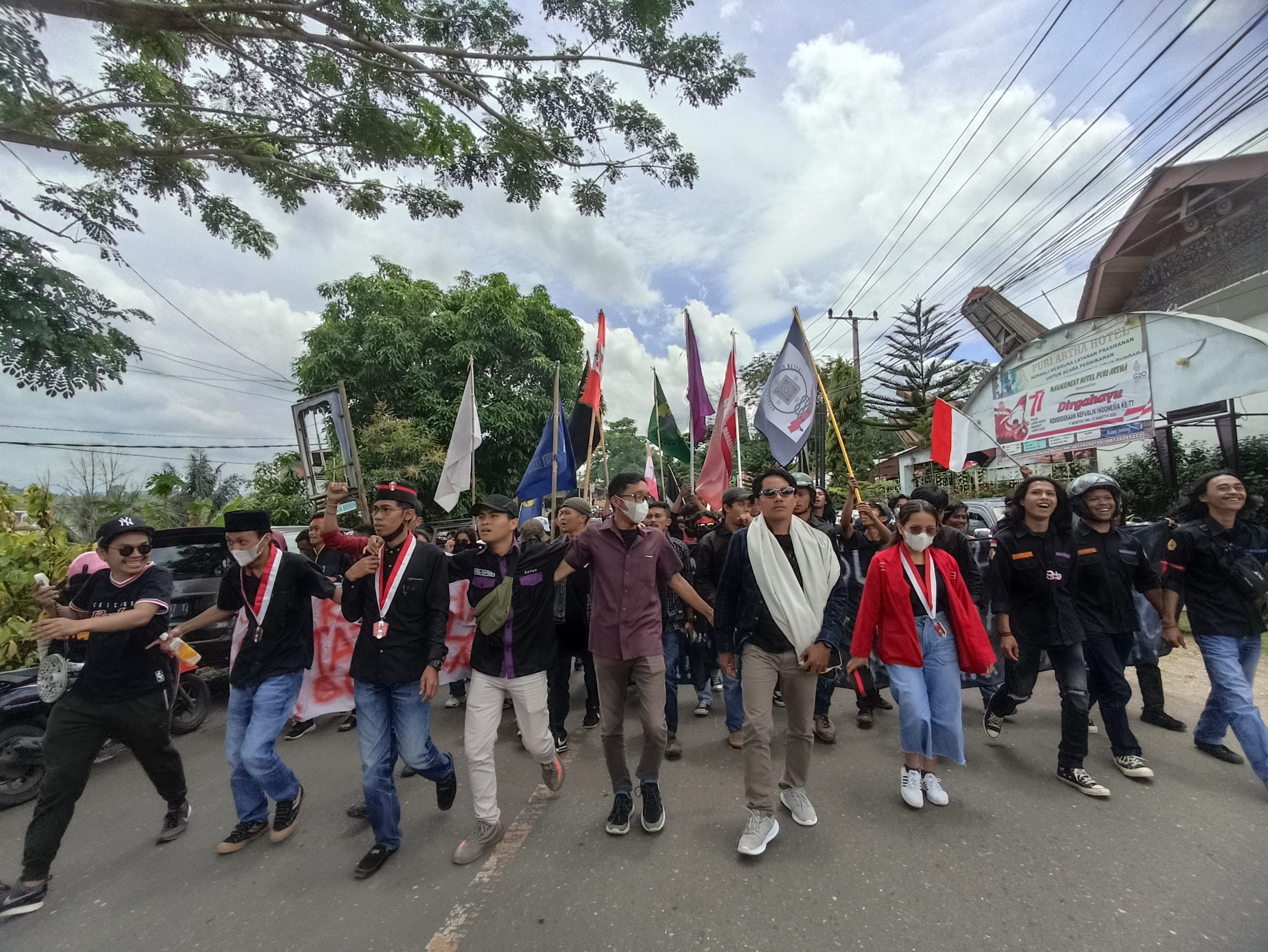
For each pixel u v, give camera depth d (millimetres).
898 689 3623
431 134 7301
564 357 18562
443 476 7812
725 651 3426
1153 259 14711
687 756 4504
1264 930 2420
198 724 5879
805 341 6746
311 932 2682
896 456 27312
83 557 3846
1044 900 2672
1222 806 3402
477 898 2873
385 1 5988
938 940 2445
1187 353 8922
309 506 13773
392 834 3246
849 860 3037
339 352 15453
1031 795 3658
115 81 6582
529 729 3533
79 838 3674
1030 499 3838
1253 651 3734
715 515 6188
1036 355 11914
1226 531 3762
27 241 5246
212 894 3014
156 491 11711
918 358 27875
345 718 5602
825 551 3320
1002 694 4465
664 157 7477
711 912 2678
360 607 3324
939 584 3670
